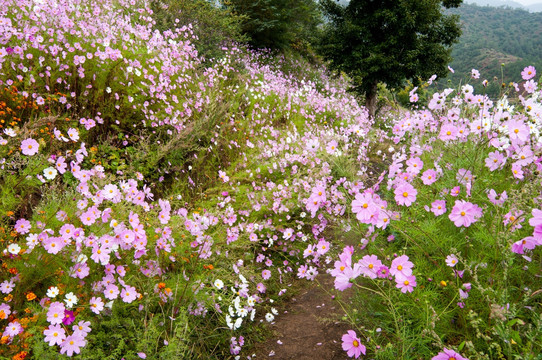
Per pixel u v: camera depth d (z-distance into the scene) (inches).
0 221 87.8
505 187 103.9
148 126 180.5
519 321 57.4
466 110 130.8
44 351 65.7
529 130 99.7
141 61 197.9
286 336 100.7
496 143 99.2
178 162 170.1
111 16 220.7
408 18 487.2
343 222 125.0
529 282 82.0
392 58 507.5
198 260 106.5
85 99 159.3
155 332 77.0
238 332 100.0
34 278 79.1
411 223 95.2
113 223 87.1
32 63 156.1
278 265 140.1
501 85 119.3
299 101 303.4
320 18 667.4
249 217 152.2
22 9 164.4
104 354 74.0
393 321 82.7
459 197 103.1
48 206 102.0
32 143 93.4
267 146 206.7
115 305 81.6
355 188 126.1
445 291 83.0
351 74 558.3
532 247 69.2
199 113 201.9
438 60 532.1
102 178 105.7
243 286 104.5
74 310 76.1
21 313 74.0
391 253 101.4
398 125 139.8
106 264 82.7
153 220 107.8
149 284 85.1
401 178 107.7
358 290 97.7
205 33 329.1
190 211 148.9
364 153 227.9
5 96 138.9
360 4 525.7
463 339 75.2
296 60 571.5
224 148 201.9
